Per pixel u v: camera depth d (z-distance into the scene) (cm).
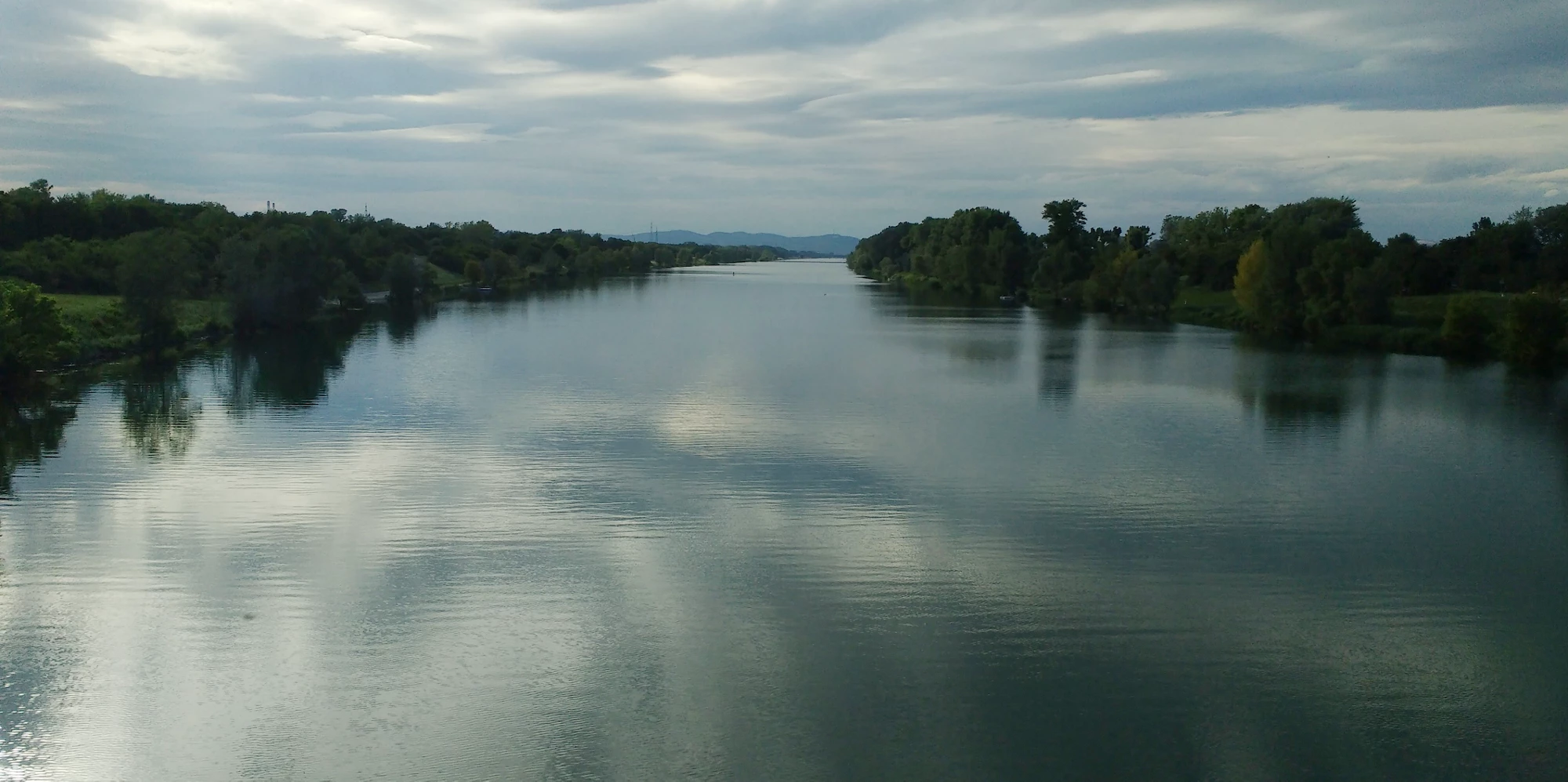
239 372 5088
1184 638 1934
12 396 4269
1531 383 4959
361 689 1711
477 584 2145
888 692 1720
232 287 6844
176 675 1752
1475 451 3447
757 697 1700
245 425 3703
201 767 1499
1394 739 1603
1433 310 7281
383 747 1548
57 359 4756
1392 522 2644
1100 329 7938
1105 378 5084
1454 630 1989
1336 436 3684
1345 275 7019
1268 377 5122
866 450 3375
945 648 1875
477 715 1636
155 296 5541
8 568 2206
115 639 1878
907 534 2492
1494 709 1692
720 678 1758
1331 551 2420
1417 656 1877
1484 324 5934
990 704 1683
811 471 3075
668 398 4381
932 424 3859
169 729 1591
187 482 2883
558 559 2289
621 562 2277
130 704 1661
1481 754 1566
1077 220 12531
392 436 3525
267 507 2652
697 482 2936
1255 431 3772
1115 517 2655
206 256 8506
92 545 2350
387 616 1986
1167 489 2931
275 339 6656
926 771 1503
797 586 2152
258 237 8056
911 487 2908
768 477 3002
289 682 1733
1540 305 5538
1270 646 1903
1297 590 2173
